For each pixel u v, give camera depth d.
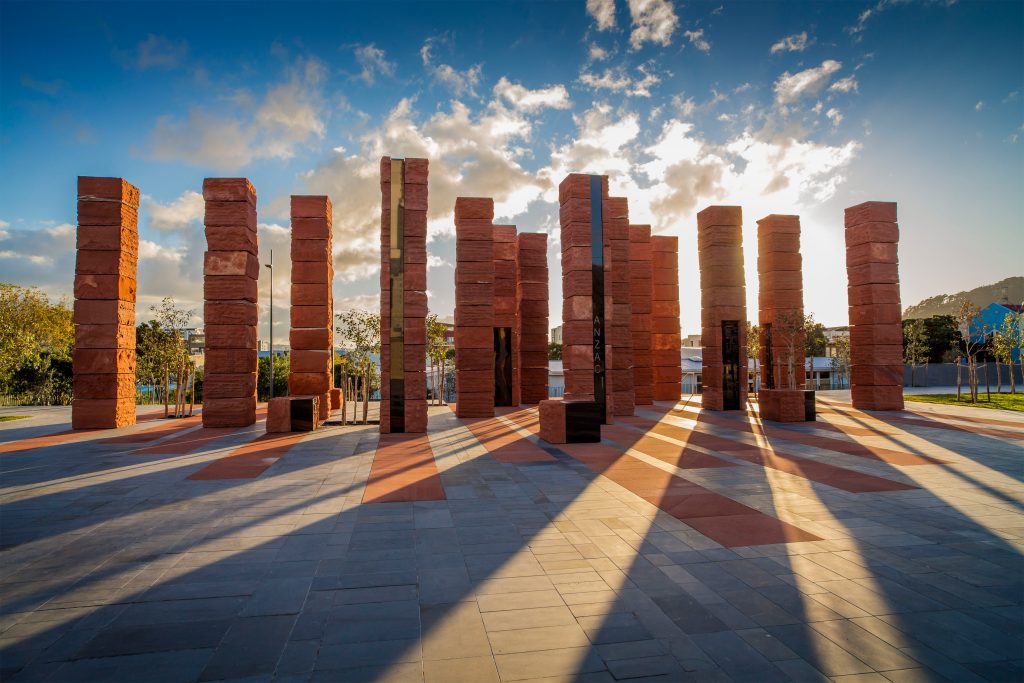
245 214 22.67
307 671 4.51
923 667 4.56
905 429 20.58
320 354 29.19
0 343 27.58
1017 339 35.09
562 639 5.02
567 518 9.07
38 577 6.62
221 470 13.38
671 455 15.38
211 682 4.36
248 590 6.20
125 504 10.11
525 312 35.78
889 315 27.98
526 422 24.80
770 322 32.22
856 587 6.19
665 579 6.44
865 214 28.17
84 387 22.22
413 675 4.44
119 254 22.77
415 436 19.78
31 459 15.05
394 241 20.84
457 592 6.10
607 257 23.38
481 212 27.64
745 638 5.03
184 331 28.61
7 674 4.49
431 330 36.00
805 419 23.22
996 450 15.72
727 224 29.66
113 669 4.57
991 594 6.00
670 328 39.12
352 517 9.20
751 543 7.72
